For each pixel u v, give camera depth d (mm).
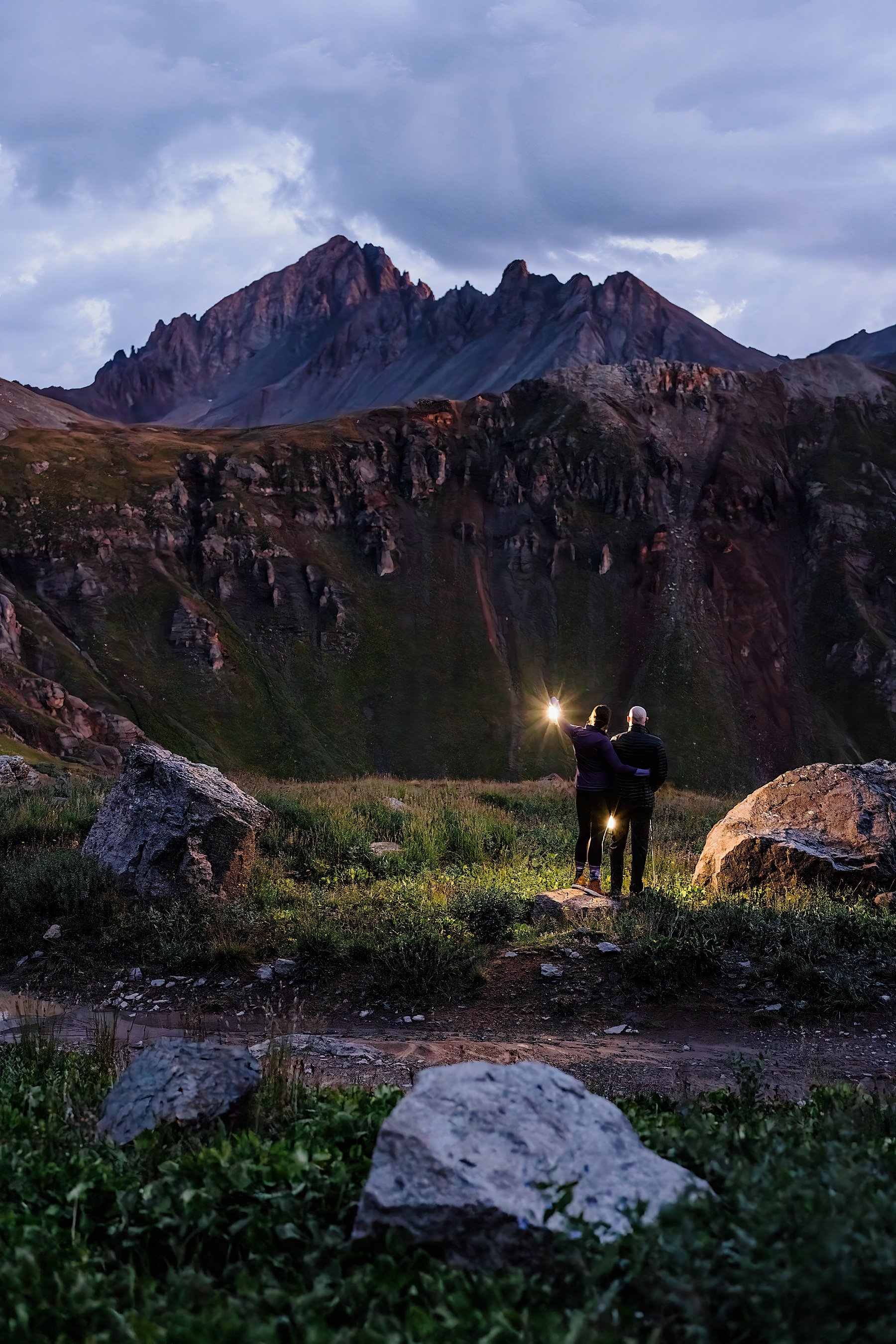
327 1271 3107
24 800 18531
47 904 11969
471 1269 3133
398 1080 7012
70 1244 3373
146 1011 9336
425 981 9484
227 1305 2842
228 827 12727
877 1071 7410
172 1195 3619
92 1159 4070
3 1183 3830
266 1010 9219
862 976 9305
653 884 13172
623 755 12070
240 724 199750
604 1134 3754
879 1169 3662
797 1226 2959
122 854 12742
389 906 11828
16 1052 6770
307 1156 3875
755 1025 8570
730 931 10375
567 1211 3262
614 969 9680
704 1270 2791
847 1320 2646
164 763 13273
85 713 179250
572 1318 2652
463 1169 3375
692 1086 6973
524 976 9742
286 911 11766
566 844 16703
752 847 12797
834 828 13055
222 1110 4602
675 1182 3547
